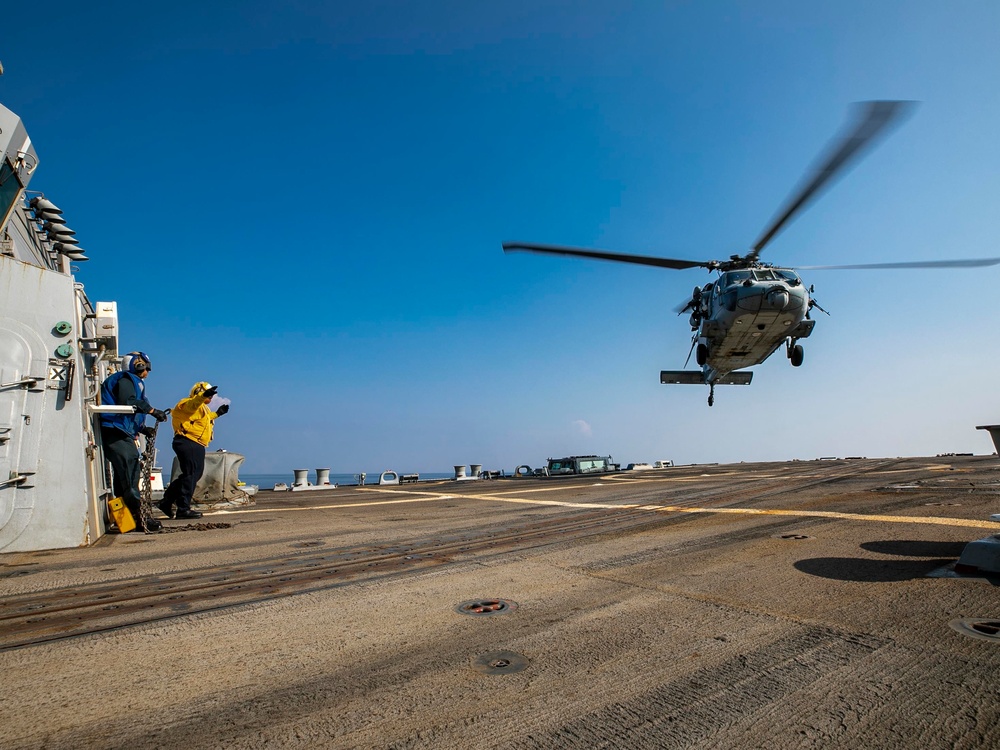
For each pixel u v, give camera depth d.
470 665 2.14
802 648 2.23
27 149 5.22
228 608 2.96
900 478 10.48
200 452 7.90
